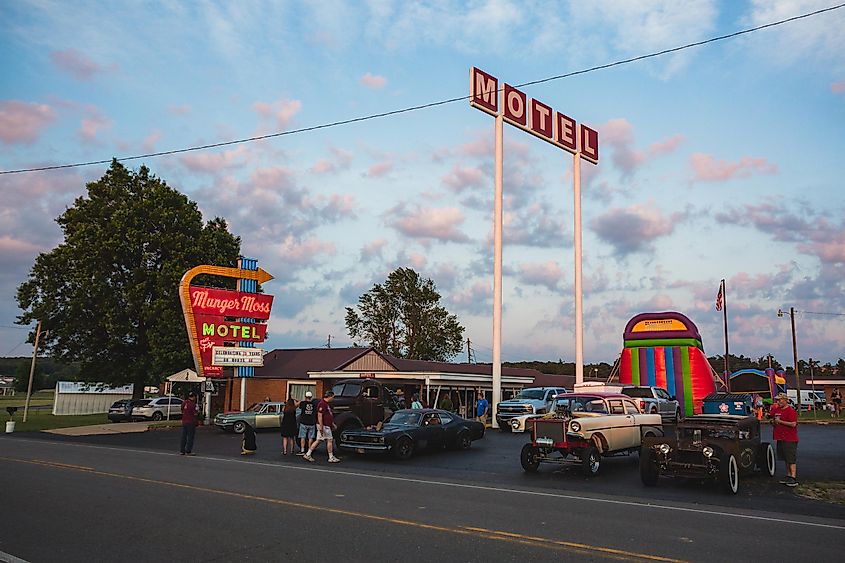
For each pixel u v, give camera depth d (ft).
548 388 102.78
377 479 49.06
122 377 150.71
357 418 76.38
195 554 25.25
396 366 149.89
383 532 29.17
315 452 72.74
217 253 156.35
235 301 117.39
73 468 53.52
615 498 40.88
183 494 39.75
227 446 80.89
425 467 58.59
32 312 146.61
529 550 26.11
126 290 145.48
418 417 68.64
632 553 25.82
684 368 107.24
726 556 25.62
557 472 54.44
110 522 31.14
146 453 70.85
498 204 103.45
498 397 99.96
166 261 148.97
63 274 149.07
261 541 27.35
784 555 25.93
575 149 119.34
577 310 113.80
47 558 24.63
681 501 40.11
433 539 27.89
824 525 32.65
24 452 69.05
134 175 161.07
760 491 44.27
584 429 51.85
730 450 44.19
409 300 265.54
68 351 151.12
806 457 64.28
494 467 58.29
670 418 87.35
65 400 196.75
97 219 153.89
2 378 497.46
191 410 70.59
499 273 101.91
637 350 111.34
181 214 154.81
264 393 142.82
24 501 36.96
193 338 112.68
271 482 45.93
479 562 24.23
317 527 30.14
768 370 157.79
